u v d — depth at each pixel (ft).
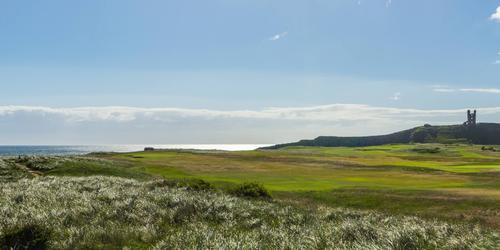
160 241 38.37
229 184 142.10
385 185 148.25
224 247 35.94
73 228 41.24
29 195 64.54
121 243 38.52
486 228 62.28
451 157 447.42
